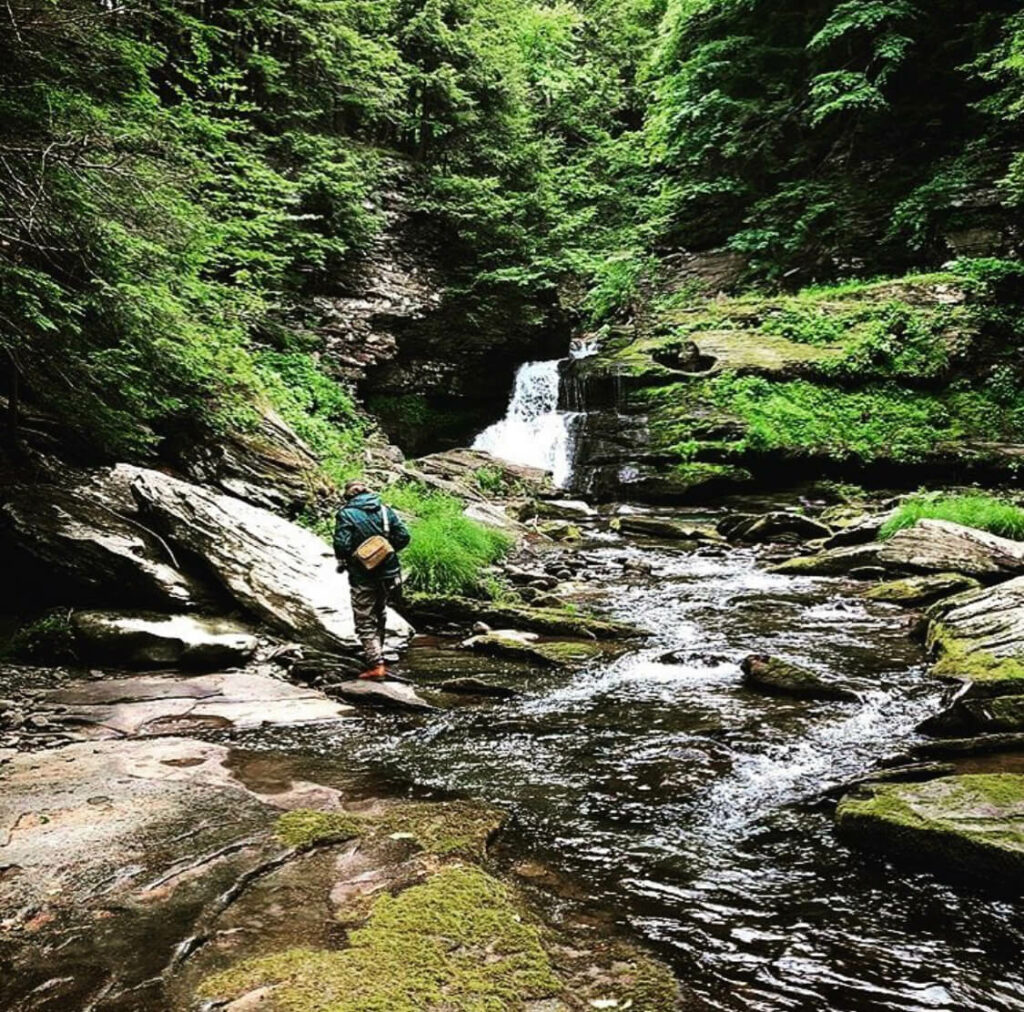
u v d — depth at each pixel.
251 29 16.47
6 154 6.52
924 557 10.50
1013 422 17.48
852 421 17.69
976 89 22.58
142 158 7.79
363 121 22.27
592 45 36.88
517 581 10.77
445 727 5.61
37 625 6.92
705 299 25.41
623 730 5.52
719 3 25.72
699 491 17.02
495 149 23.94
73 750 4.85
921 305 19.55
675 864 3.64
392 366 20.92
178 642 6.76
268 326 16.80
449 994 2.55
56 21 6.63
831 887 3.44
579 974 2.75
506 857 3.69
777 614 9.08
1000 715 5.06
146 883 3.19
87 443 9.27
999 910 3.25
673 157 28.67
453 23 23.23
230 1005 2.45
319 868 3.38
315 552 8.75
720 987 2.72
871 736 5.33
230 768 4.65
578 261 24.45
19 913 2.95
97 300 7.47
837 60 24.33
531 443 21.48
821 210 23.67
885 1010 2.62
